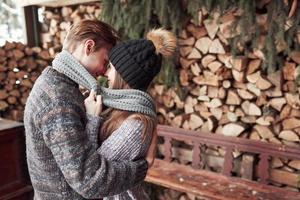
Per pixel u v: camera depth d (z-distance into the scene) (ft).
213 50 7.20
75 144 2.74
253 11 6.22
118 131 2.97
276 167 6.99
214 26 7.05
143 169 3.10
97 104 3.08
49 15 10.40
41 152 2.94
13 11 10.85
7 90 9.60
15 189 7.77
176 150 8.28
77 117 2.90
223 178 6.75
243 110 7.22
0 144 7.34
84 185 2.70
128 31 7.54
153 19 7.61
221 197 5.92
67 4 9.66
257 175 7.06
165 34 3.38
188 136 7.52
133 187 3.26
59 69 3.05
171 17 7.17
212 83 7.44
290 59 6.39
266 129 6.97
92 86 3.09
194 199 8.05
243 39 6.51
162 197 8.59
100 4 8.81
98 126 3.05
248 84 7.00
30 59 10.04
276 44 6.16
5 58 9.46
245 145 6.73
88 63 3.20
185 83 7.87
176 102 8.23
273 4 5.99
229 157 6.94
